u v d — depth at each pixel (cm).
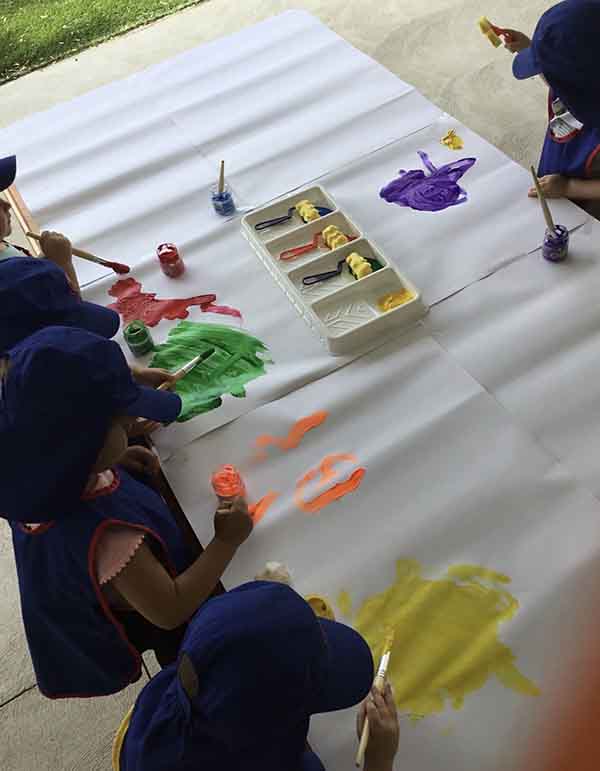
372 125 216
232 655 91
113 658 136
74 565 123
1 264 134
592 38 165
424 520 136
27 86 371
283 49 250
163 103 239
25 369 106
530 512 134
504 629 123
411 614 126
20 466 109
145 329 171
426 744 114
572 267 170
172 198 208
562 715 113
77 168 222
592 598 123
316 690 97
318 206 196
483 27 215
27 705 195
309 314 169
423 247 181
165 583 125
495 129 306
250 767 97
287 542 137
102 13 404
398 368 159
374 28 361
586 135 189
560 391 149
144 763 97
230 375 165
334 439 150
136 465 151
